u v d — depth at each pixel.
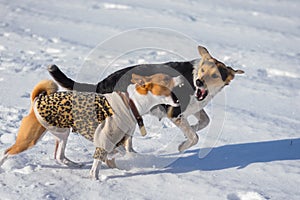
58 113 6.15
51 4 23.03
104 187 5.95
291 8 27.16
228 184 6.18
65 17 20.00
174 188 6.02
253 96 10.95
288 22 22.97
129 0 25.53
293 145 7.80
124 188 5.95
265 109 10.02
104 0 24.97
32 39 15.43
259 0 28.94
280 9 26.52
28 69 11.75
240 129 8.52
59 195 5.60
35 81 10.72
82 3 23.81
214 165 6.89
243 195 5.89
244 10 25.05
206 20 21.52
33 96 6.38
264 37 18.92
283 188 6.11
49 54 13.66
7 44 14.41
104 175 6.35
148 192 5.86
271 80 12.66
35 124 6.24
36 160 6.66
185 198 5.73
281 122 9.16
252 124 8.85
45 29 17.33
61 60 13.02
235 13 24.03
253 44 17.38
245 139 8.02
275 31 20.30
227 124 8.75
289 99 10.95
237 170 6.70
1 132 7.61
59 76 6.88
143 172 6.54
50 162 6.64
